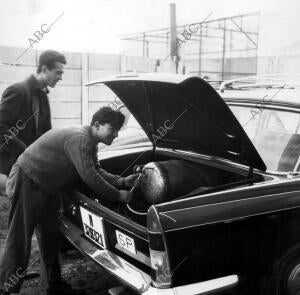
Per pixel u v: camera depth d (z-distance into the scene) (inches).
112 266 92.2
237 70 587.2
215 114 97.7
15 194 106.3
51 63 134.3
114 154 136.9
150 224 81.8
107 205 124.8
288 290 96.8
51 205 114.1
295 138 108.7
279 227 92.9
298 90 122.1
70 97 339.0
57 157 103.2
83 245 105.0
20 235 106.6
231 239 87.4
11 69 303.7
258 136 117.1
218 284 85.0
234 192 89.7
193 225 83.1
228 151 111.7
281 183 95.5
